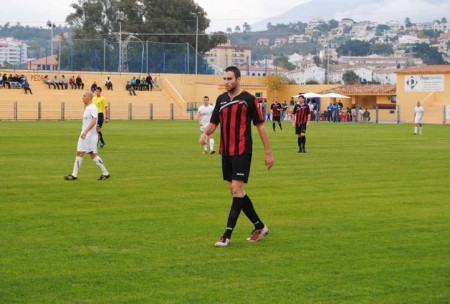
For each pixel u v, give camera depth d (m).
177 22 129.75
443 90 90.88
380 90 102.38
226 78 14.14
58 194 20.48
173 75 98.31
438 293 11.01
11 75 84.50
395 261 12.84
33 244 13.88
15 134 49.47
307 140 47.66
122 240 14.30
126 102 89.06
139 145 40.31
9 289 10.96
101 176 24.08
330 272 12.09
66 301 10.44
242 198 14.13
